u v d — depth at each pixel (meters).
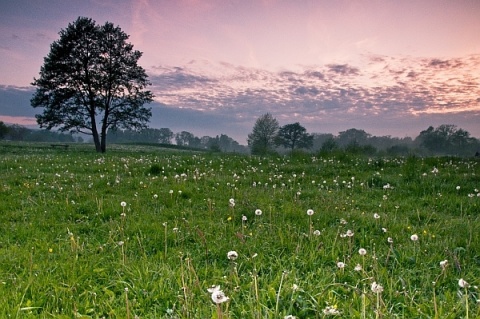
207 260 4.95
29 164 15.90
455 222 6.63
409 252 5.02
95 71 46.25
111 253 5.11
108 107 46.44
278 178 11.58
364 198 8.99
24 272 4.33
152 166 13.50
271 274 4.39
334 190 9.98
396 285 4.02
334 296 3.75
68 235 5.89
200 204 8.01
